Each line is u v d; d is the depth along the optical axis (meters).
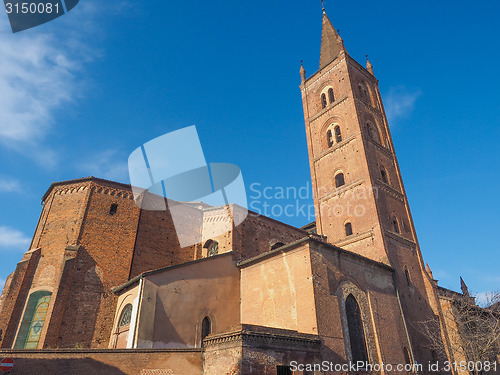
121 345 24.02
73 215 29.75
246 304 25.97
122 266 29.28
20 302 26.66
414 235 35.88
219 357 17.95
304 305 21.91
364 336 23.53
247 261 27.06
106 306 27.33
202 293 24.94
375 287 26.89
